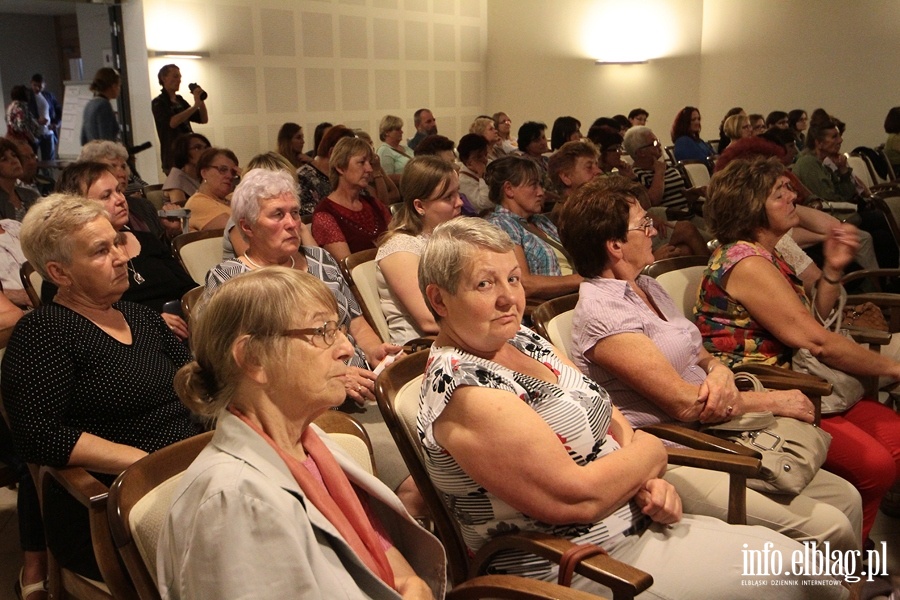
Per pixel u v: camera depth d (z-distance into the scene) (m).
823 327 2.29
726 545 1.52
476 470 1.41
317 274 2.54
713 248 3.12
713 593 1.45
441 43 9.87
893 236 4.33
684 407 1.88
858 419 2.28
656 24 9.82
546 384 1.54
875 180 6.56
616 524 1.53
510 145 8.18
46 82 11.12
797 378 2.14
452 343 1.58
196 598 1.05
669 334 2.02
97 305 1.77
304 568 1.06
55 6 9.96
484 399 1.41
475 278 1.49
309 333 1.17
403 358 1.69
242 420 1.16
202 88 7.32
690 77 9.77
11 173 3.69
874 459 2.07
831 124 5.82
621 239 2.03
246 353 1.15
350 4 8.59
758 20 9.30
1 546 2.41
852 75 8.84
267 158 3.41
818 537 1.75
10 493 2.78
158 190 4.89
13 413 1.61
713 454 1.68
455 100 10.24
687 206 5.33
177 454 1.28
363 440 1.50
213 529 1.05
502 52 10.58
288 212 2.35
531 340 1.71
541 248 3.22
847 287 4.54
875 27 8.63
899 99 8.63
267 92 7.89
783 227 2.32
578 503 1.43
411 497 2.01
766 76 9.37
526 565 1.48
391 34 9.15
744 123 7.20
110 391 1.71
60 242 1.69
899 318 2.88
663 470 1.62
